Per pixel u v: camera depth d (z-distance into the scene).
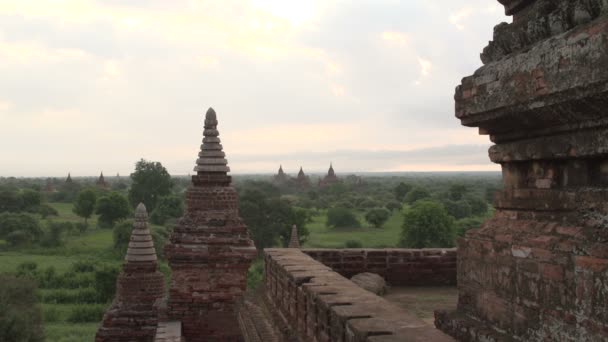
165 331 15.24
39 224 86.88
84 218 108.44
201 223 16.64
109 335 20.03
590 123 4.43
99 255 68.62
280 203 68.62
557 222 4.86
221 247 16.41
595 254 4.12
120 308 20.44
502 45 5.54
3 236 77.88
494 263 5.45
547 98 4.59
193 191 16.97
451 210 80.69
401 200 140.88
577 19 4.45
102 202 97.19
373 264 13.52
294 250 12.91
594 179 4.67
